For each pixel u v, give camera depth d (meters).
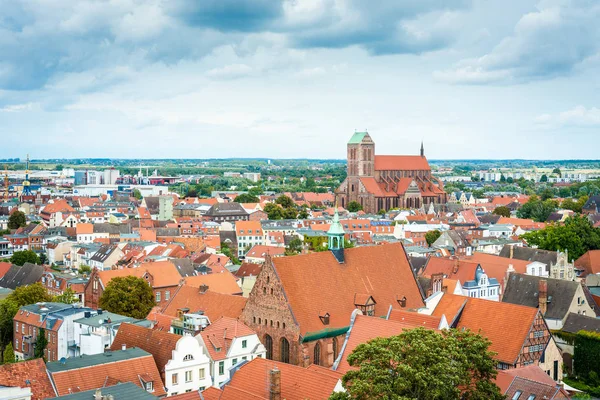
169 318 153.38
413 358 82.88
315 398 95.50
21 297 189.12
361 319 118.44
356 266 145.88
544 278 176.00
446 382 80.81
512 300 179.75
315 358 131.75
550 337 132.38
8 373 106.81
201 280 193.75
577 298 167.88
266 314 135.25
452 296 143.00
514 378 105.31
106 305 181.38
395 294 147.88
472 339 90.94
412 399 78.25
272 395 95.69
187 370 123.25
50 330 157.12
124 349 122.69
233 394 96.12
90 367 111.62
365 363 83.62
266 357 135.75
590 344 146.38
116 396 94.31
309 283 135.75
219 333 132.12
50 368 110.31
